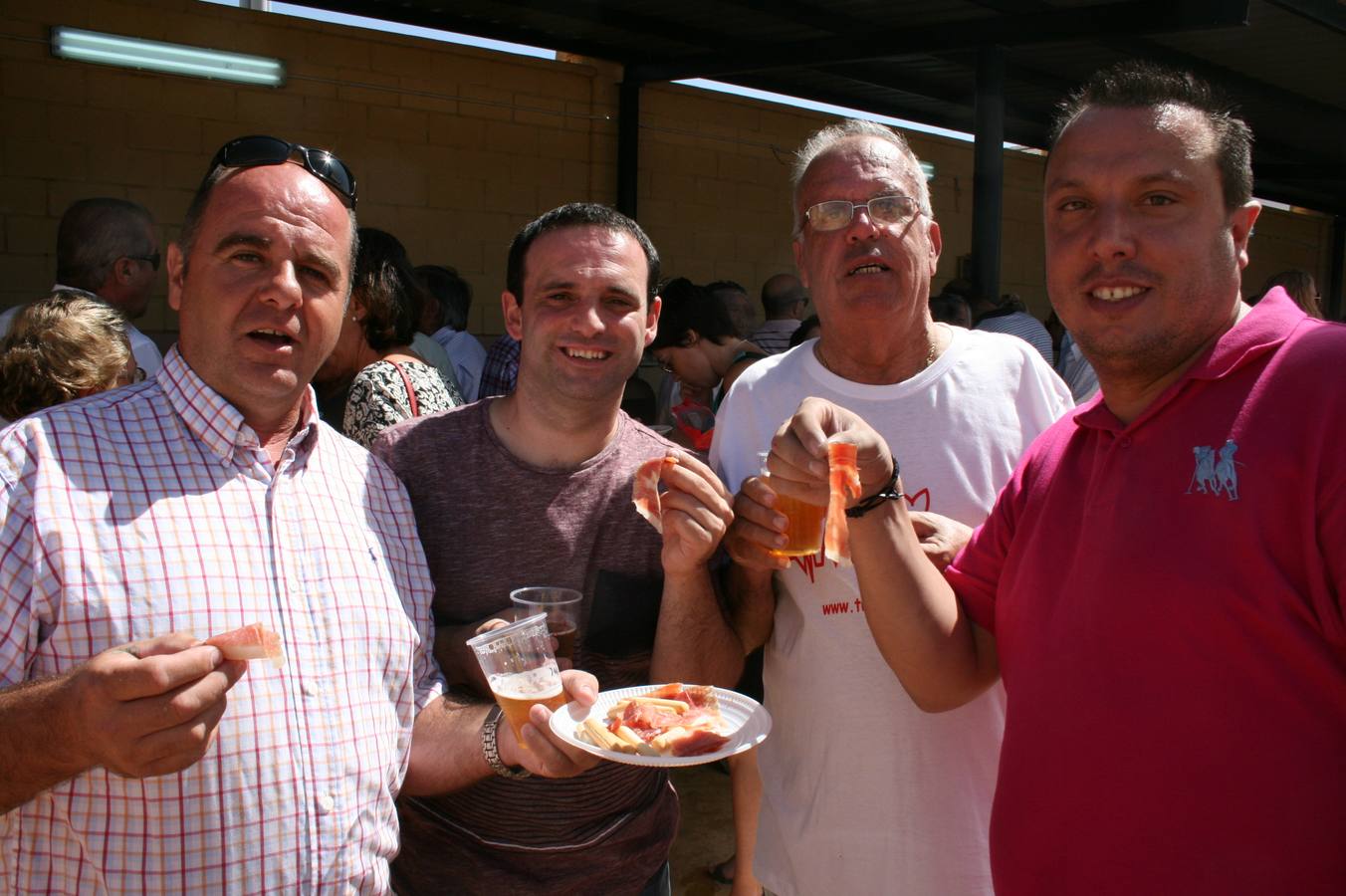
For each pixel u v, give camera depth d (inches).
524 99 351.6
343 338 125.7
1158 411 61.7
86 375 110.3
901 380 91.4
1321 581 53.9
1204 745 56.9
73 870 57.6
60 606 57.0
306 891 61.6
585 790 81.6
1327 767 54.1
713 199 397.4
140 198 288.0
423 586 76.3
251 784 60.3
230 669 53.0
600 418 85.1
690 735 66.7
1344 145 497.0
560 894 81.4
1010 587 71.0
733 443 94.3
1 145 268.8
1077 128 64.5
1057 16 278.5
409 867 83.0
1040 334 275.4
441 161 336.5
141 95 285.6
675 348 199.8
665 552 76.5
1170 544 58.6
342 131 317.4
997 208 312.0
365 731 66.4
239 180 65.6
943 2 293.7
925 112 453.1
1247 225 64.5
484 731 73.9
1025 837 64.7
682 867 157.4
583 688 70.4
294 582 65.0
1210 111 62.7
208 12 291.3
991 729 84.7
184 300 66.2
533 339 83.0
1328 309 729.0
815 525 74.4
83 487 59.4
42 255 276.4
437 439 86.0
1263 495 55.8
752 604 88.2
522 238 87.0
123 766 50.8
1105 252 62.0
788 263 421.4
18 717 51.5
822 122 423.8
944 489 87.7
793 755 89.4
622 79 369.7
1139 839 58.9
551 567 83.5
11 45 267.4
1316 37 311.0
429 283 241.0
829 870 85.7
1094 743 60.9
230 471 64.6
